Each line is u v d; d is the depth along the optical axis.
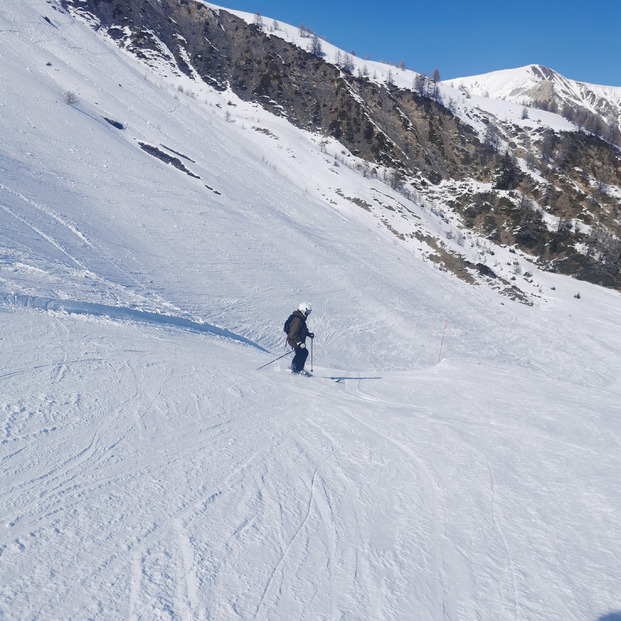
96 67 57.94
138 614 2.12
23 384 4.89
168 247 23.89
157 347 8.42
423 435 5.43
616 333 36.62
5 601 2.07
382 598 2.50
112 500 3.07
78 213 22.36
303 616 2.29
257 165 53.19
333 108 73.94
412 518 3.40
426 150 70.62
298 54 82.50
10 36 53.00
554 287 47.41
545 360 28.80
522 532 3.30
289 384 7.87
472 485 4.04
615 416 6.59
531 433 5.63
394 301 28.94
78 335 7.63
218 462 3.93
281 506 3.32
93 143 34.78
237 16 88.38
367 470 4.21
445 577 2.75
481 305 35.72
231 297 21.03
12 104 34.56
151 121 49.69
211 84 74.44
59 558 2.43
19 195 20.78
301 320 9.43
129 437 4.19
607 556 3.06
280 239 32.12
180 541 2.73
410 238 47.91
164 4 83.81
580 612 2.53
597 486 4.07
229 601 2.30
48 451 3.66
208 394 6.04
